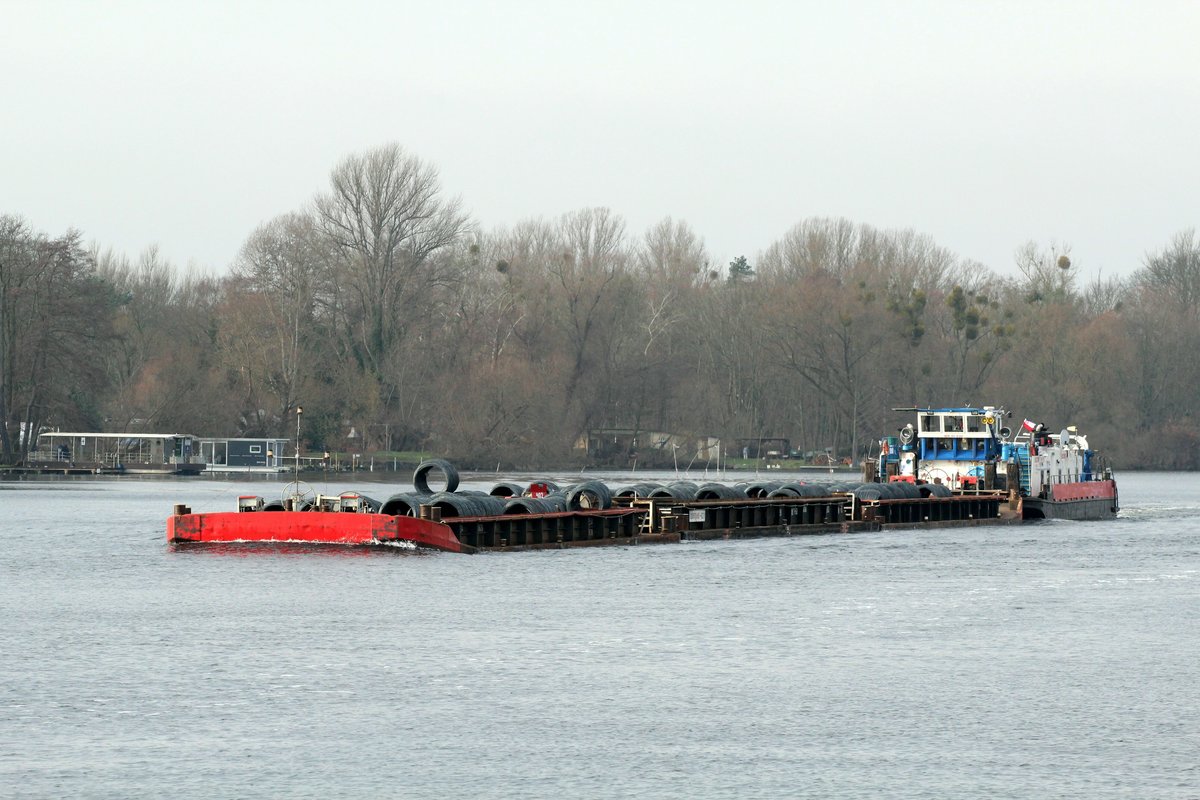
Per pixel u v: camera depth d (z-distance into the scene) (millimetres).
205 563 196875
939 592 179000
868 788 89375
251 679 118312
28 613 152625
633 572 193375
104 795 86812
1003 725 105188
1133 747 99312
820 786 89750
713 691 115438
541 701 111312
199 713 106500
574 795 87562
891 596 174000
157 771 91562
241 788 88375
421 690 114750
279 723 103750
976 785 90250
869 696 114250
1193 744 100250
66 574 186375
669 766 93812
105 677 118750
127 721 104000
